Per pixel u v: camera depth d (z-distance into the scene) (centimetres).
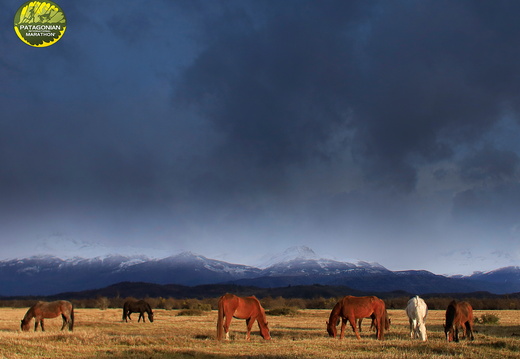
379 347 2108
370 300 2564
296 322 4447
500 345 2152
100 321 4253
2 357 1808
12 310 7738
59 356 1861
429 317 5072
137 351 1969
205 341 2355
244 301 2517
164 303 9250
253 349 2077
